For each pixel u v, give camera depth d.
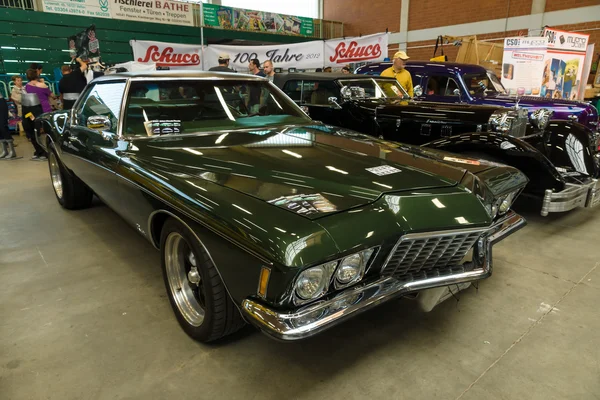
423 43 14.51
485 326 2.32
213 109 2.93
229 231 1.62
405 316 2.42
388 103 5.18
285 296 1.49
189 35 13.59
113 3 11.98
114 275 2.88
